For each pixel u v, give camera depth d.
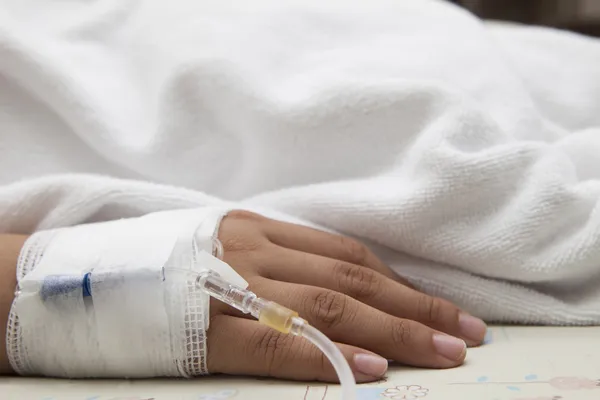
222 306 0.56
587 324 0.66
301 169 0.81
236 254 0.62
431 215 0.69
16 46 0.80
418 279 0.71
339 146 0.80
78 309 0.54
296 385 0.52
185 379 0.55
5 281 0.58
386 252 0.75
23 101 0.84
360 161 0.80
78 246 0.58
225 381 0.54
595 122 0.95
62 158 0.85
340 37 0.94
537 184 0.67
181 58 0.84
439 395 0.47
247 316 0.56
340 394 0.49
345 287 0.62
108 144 0.82
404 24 0.96
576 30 1.78
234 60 0.82
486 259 0.67
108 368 0.55
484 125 0.74
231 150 0.84
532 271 0.66
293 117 0.79
